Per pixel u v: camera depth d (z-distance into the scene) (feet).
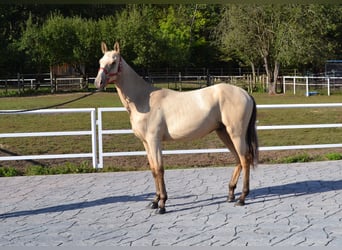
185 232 21.07
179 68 168.76
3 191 29.48
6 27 173.58
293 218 22.65
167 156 42.06
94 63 149.38
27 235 21.29
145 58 147.33
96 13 192.13
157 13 185.78
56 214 24.49
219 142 47.65
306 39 123.85
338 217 22.62
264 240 19.71
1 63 154.10
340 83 128.26
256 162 24.95
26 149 45.06
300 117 65.77
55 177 33.09
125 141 48.57
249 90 135.74
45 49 142.00
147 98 24.58
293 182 29.99
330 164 35.50
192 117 24.18
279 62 128.26
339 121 61.41
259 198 26.53
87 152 43.78
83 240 20.38
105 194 28.22
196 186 29.48
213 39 179.42
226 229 21.30
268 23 127.85
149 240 20.15
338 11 131.85
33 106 84.64
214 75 165.17
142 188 29.40
